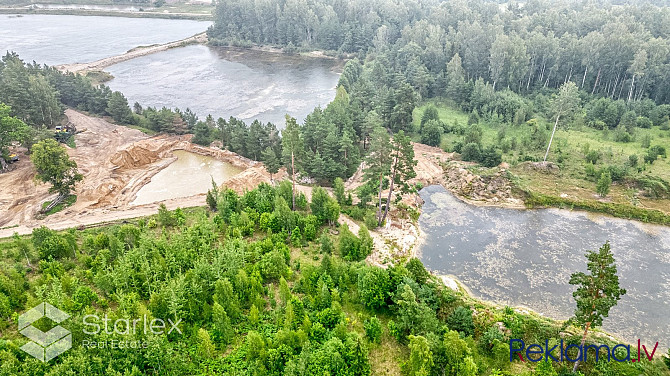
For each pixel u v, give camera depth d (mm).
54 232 61156
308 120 97875
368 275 50875
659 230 73500
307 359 41125
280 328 46094
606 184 79812
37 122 110312
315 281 53188
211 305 50156
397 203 80812
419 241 72188
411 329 46031
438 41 160875
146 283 50719
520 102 120250
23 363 38656
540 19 161625
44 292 49188
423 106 136625
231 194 72875
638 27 136750
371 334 46219
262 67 191500
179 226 70500
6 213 76500
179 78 175625
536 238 72375
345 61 199750
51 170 76938
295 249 64188
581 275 39875
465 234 74125
